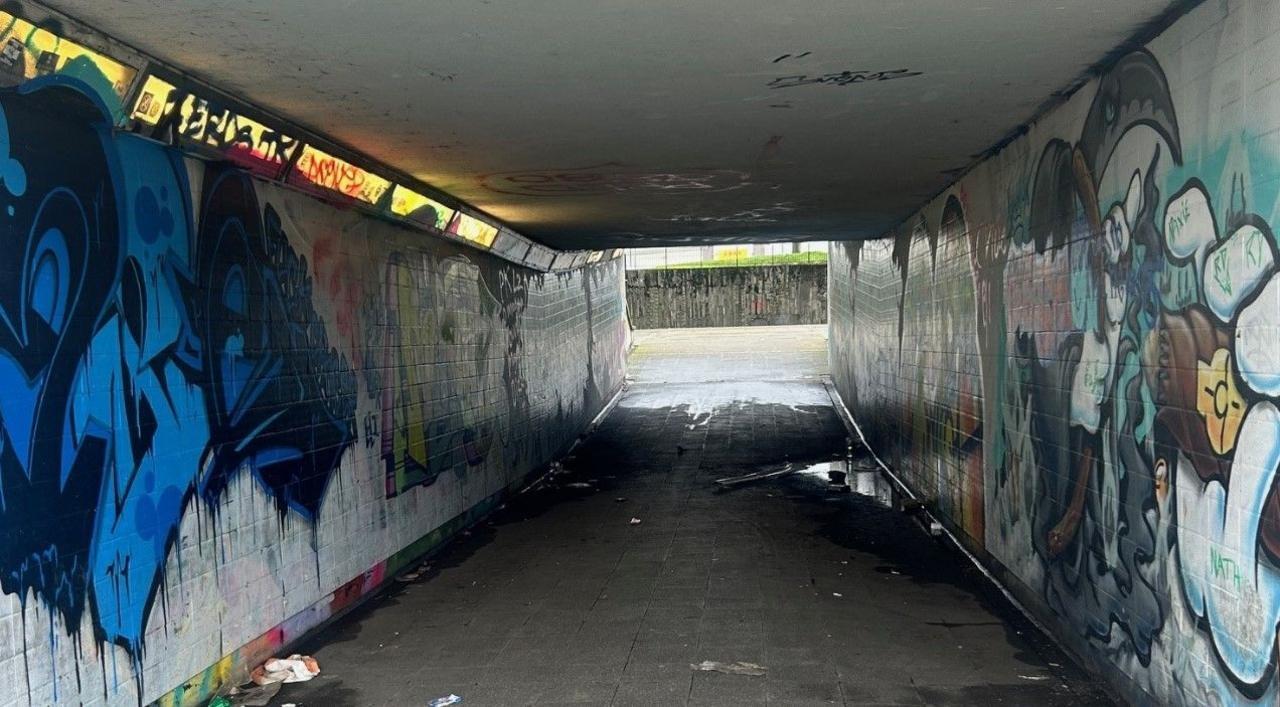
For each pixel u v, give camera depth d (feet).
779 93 18.06
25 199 13.05
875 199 32.65
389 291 26.76
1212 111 12.79
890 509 35.58
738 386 75.10
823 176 27.50
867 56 15.79
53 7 12.59
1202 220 13.09
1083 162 17.72
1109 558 16.70
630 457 50.31
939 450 31.86
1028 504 21.65
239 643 18.10
